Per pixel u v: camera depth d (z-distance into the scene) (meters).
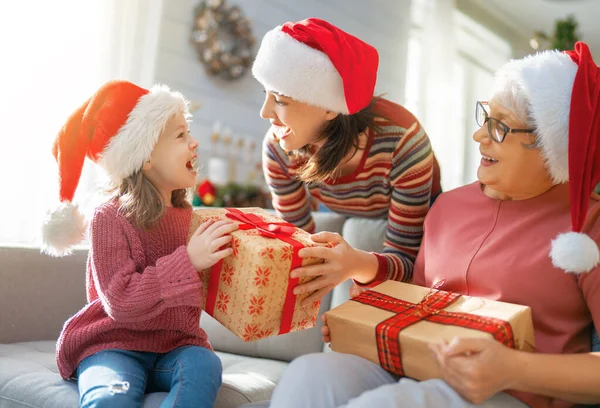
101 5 2.44
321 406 0.90
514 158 1.09
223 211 1.33
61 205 1.33
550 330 1.06
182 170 1.38
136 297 1.17
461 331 0.94
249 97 4.12
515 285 1.08
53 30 2.28
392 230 1.55
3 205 2.17
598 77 1.04
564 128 1.03
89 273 1.38
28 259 1.55
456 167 6.02
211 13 3.78
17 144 2.19
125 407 1.07
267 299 1.12
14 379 1.24
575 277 1.04
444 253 1.22
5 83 2.16
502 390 0.97
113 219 1.28
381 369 1.01
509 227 1.14
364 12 4.75
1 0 2.15
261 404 1.10
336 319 1.05
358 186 1.59
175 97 1.40
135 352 1.25
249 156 4.10
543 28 6.29
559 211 1.11
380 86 4.90
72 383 1.24
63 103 2.31
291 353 1.68
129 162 1.33
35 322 1.55
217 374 1.18
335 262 1.20
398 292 1.15
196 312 1.34
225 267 1.19
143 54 2.64
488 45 6.33
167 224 1.37
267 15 4.14
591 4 5.43
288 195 1.70
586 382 0.89
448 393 0.87
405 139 1.48
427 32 5.07
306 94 1.33
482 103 1.19
